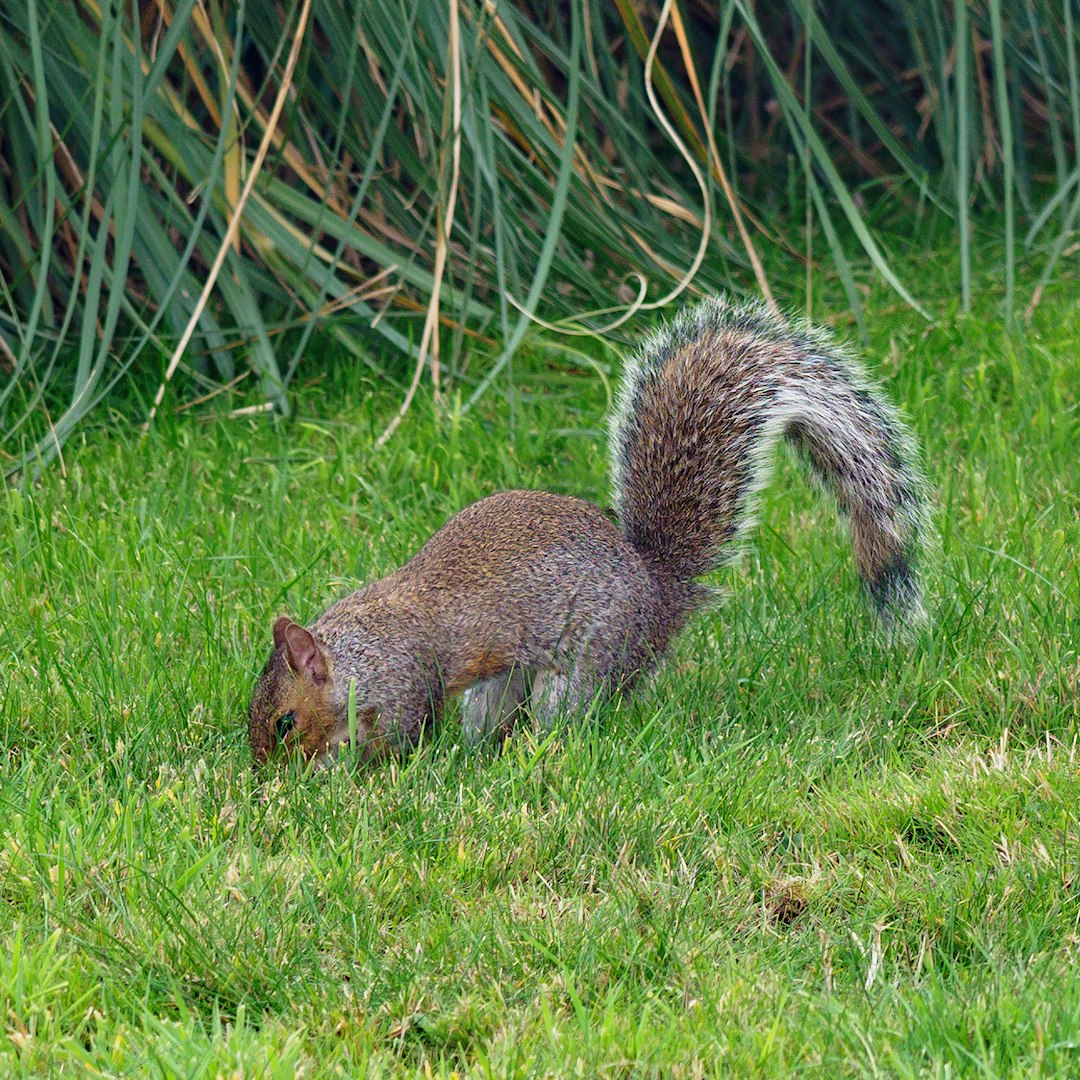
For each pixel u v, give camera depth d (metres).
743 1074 5.20
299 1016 5.68
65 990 5.73
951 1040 5.19
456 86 11.68
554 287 14.61
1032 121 22.88
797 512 11.15
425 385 13.49
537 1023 5.57
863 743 7.93
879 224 19.94
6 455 11.86
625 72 16.34
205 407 13.47
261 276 14.12
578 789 7.20
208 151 13.41
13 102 13.47
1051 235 18.08
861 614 9.34
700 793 7.25
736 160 21.11
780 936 6.24
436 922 6.29
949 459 11.52
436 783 7.46
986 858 6.60
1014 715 8.12
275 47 13.90
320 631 8.12
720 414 8.80
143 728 7.89
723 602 8.97
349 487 11.48
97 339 14.19
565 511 8.67
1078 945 6.00
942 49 16.22
